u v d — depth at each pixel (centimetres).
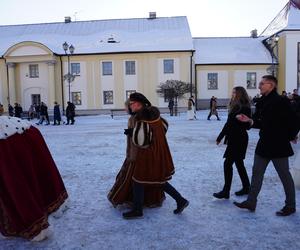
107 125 2217
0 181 394
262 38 4466
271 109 483
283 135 485
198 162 896
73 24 4453
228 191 582
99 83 3897
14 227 398
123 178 536
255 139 1352
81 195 620
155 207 546
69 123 2556
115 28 4278
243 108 558
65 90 3912
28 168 411
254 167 513
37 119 3347
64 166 875
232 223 482
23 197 397
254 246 411
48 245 420
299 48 3897
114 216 515
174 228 468
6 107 3912
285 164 493
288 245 413
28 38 4231
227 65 4047
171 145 1201
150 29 4197
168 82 3553
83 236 446
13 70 3878
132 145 495
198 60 4075
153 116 479
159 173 491
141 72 3856
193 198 593
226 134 577
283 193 616
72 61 3897
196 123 2153
